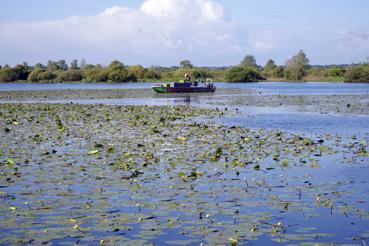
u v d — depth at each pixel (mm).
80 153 17859
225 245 8680
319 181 13656
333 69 149375
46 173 14430
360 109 39781
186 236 9102
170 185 13039
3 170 14859
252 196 11992
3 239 8906
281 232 9383
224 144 20000
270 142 20750
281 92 72438
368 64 132500
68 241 8820
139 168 15227
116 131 24406
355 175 14445
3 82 133250
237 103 48031
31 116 32156
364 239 9055
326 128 26641
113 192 12258
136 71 137875
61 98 57500
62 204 11164
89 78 133625
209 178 13938
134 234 9195
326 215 10484
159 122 28969
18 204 11172
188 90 69375
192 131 24391
